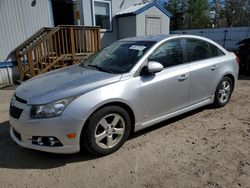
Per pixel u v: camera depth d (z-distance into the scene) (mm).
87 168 2859
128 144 3383
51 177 2713
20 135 2947
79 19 10109
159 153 3146
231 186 2494
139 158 3043
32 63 7641
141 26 10789
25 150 3301
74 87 2926
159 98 3523
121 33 11375
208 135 3633
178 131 3777
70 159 3045
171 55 3766
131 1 11773
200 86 4133
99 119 2951
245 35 18938
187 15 33125
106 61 3781
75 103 2797
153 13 11109
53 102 2750
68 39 8758
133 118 3330
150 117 3510
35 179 2684
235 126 3941
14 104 3023
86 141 2932
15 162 3021
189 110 4102
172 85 3645
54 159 3059
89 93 2887
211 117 4324
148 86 3348
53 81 3244
